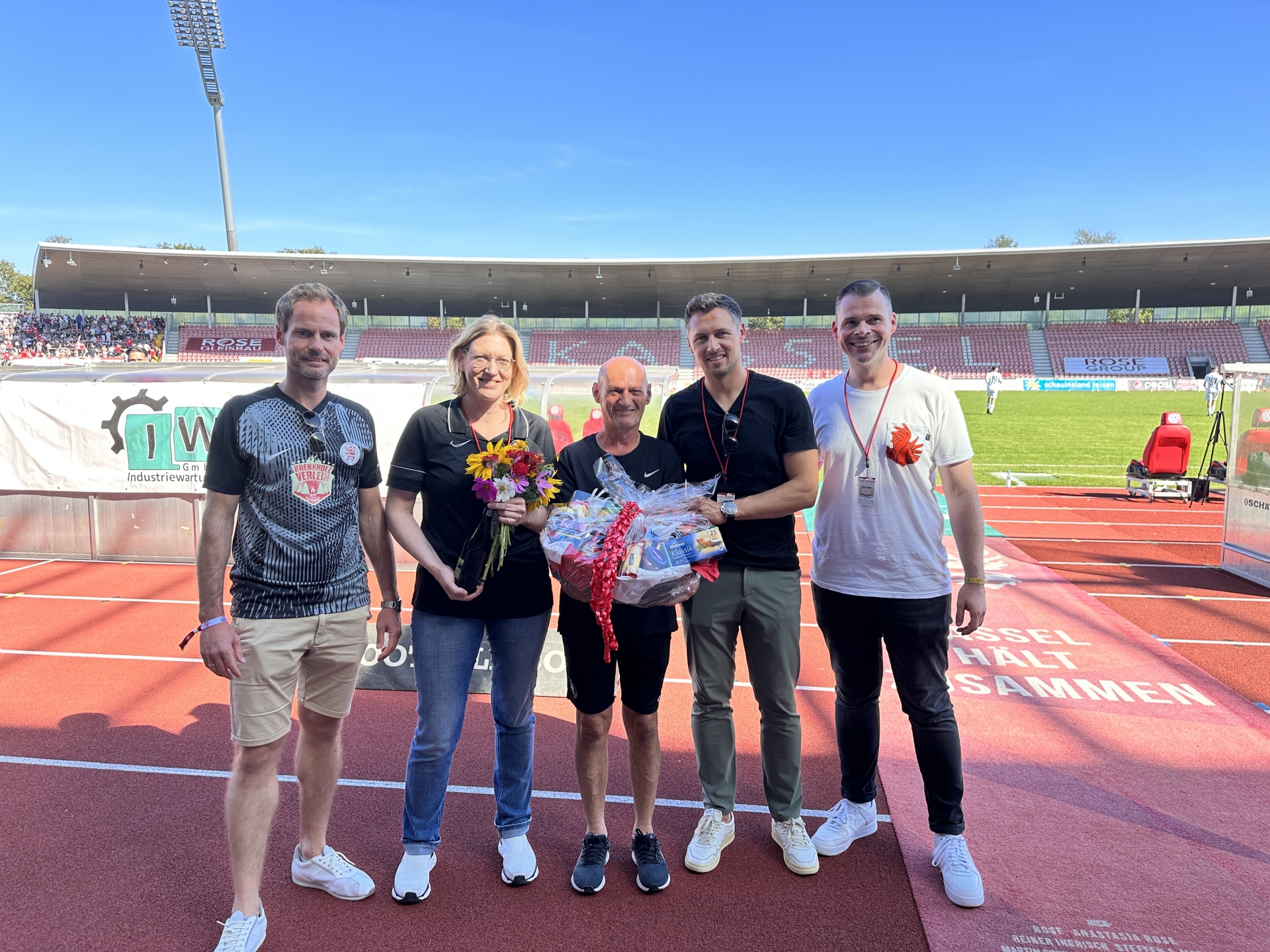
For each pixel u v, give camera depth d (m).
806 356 43.41
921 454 2.56
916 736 2.66
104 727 3.83
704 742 2.72
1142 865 2.66
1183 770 3.34
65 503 7.49
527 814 2.69
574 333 45.75
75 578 6.85
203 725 3.87
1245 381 6.83
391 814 3.06
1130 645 5.00
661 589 2.31
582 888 2.50
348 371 8.66
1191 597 6.19
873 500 2.62
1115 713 3.94
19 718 3.93
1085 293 42.59
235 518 2.55
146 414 7.23
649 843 2.61
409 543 2.46
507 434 2.58
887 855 2.76
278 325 2.36
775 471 2.59
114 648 5.03
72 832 2.90
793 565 2.67
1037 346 42.91
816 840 2.76
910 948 2.28
